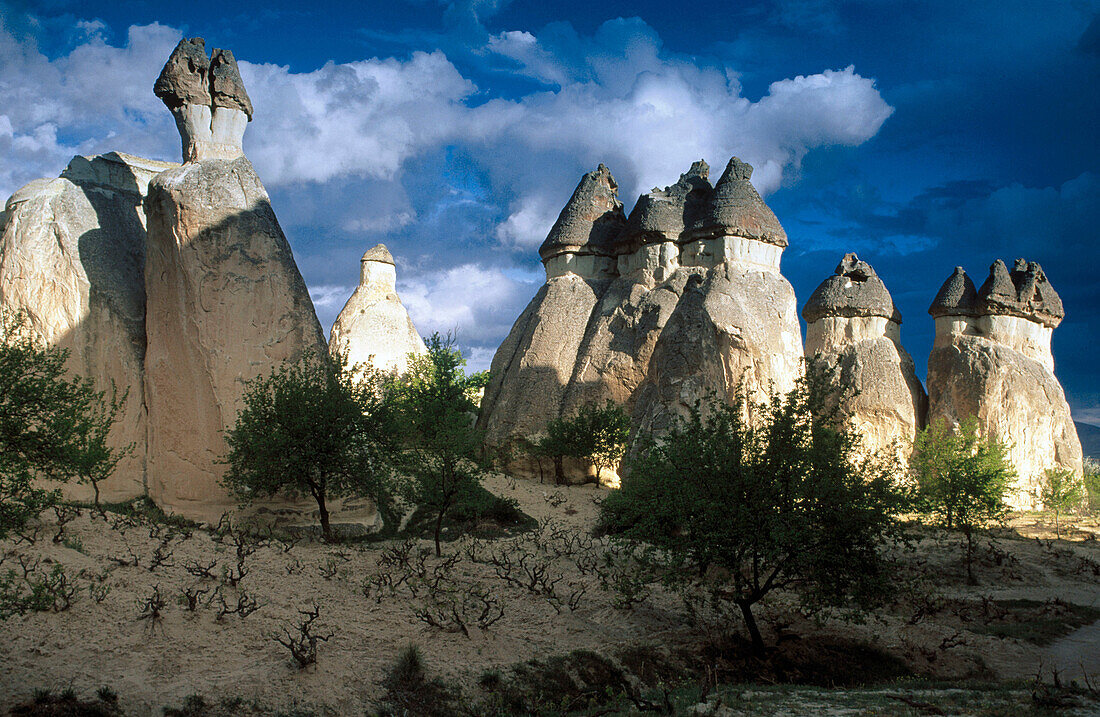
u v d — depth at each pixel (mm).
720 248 42094
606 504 26688
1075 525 36656
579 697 13914
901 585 22109
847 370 44594
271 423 22875
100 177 30359
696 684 14547
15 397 14422
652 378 36188
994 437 42500
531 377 43000
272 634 14586
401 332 49656
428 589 18828
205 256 26375
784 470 16016
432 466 23859
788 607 19516
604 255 47656
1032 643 18078
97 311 27188
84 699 11367
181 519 23969
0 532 13648
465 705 13156
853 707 11859
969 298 46844
